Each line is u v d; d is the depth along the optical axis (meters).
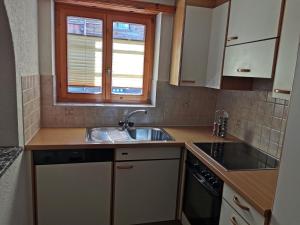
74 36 2.41
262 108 2.06
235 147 2.10
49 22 2.18
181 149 2.19
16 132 1.64
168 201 2.25
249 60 1.75
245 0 1.80
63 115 2.38
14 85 1.57
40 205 1.96
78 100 2.55
